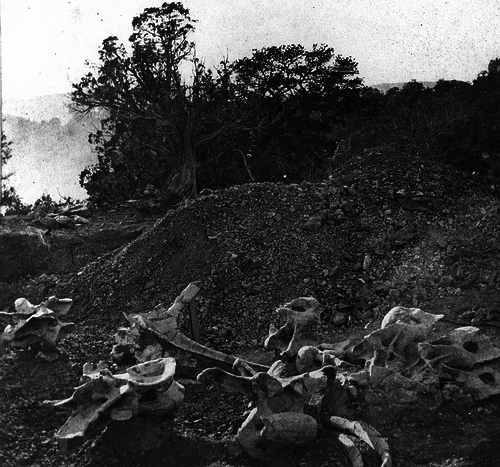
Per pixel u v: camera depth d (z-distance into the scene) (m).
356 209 13.30
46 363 8.57
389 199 13.58
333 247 12.33
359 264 12.06
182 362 8.63
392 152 14.91
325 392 7.43
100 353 9.20
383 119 20.41
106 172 21.47
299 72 21.11
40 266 14.02
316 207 13.16
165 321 8.77
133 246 12.57
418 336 8.02
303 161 20.95
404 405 7.63
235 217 12.55
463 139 18.69
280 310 8.45
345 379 7.70
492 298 10.89
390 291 11.27
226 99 21.06
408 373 7.85
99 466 7.02
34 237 14.36
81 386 6.92
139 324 8.71
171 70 21.11
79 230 15.50
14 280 13.68
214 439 7.40
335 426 7.15
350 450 6.78
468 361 7.96
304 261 11.91
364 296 11.32
